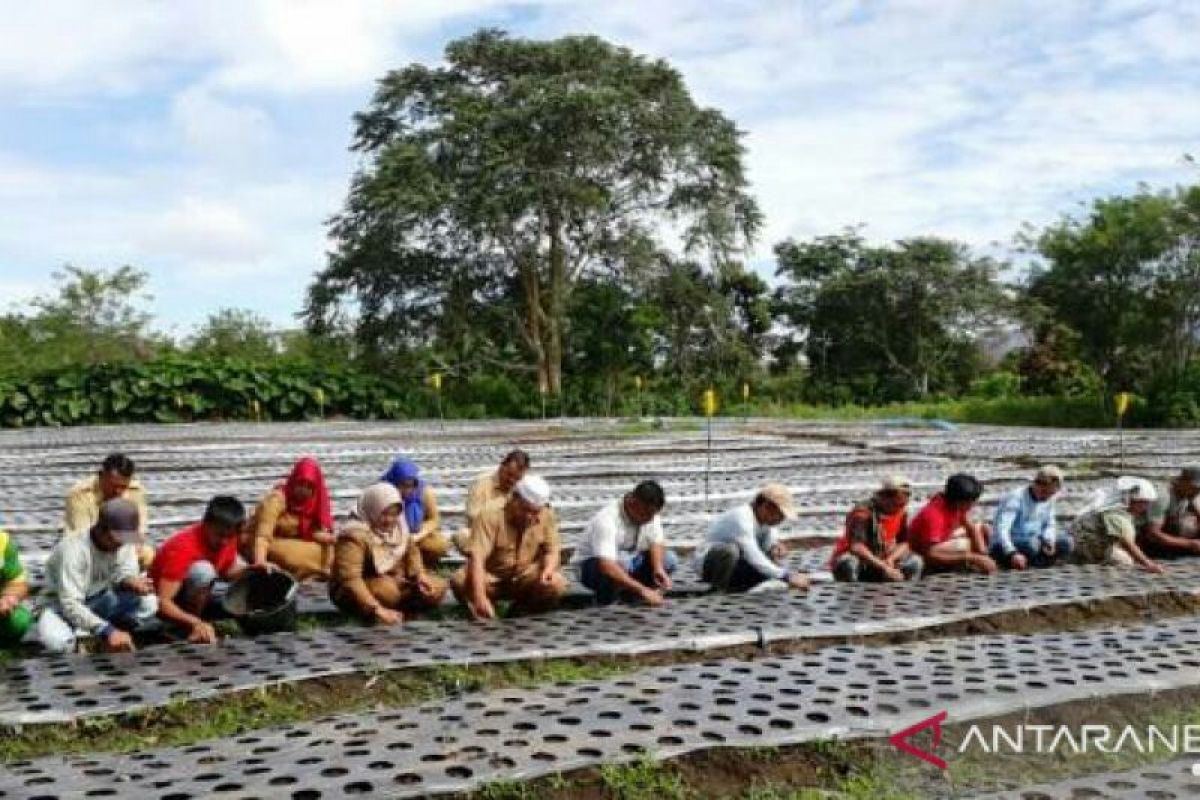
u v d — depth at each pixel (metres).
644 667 5.89
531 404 34.06
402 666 5.70
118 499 6.13
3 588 6.23
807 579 7.50
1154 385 28.31
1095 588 7.50
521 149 33.31
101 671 5.70
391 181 32.84
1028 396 34.91
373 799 4.09
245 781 4.28
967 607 6.93
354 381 31.69
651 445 19.78
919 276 39.19
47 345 35.34
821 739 4.65
